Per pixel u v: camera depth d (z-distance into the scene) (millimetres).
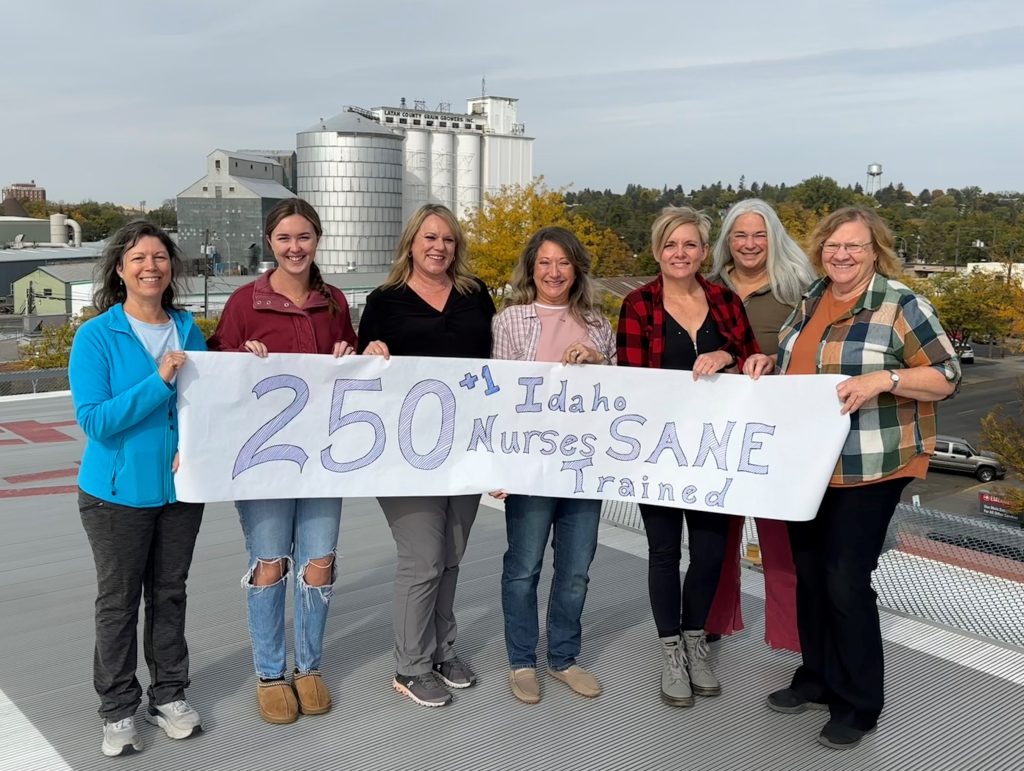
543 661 3365
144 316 2615
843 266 2658
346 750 2697
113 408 2396
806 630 2957
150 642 2730
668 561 3037
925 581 4070
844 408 2613
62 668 3262
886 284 2660
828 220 2715
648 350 3043
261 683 2900
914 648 3451
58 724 2826
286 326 2812
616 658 3396
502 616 3797
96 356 2469
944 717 2941
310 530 2861
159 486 2562
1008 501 17719
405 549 2949
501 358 3064
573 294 3088
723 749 2748
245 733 2779
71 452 8406
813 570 2904
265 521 2787
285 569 2891
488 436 2961
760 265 3357
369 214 66188
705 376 2916
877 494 2672
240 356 2676
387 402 2875
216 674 3189
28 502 6309
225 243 65688
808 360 2824
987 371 43812
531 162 80250
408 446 2906
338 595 4047
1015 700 3057
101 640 2588
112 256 2566
